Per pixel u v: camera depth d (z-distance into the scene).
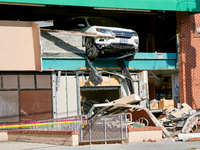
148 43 21.27
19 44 14.30
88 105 19.02
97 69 16.25
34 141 11.17
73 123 10.94
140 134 10.61
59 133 10.02
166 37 20.03
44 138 10.67
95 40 14.55
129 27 21.75
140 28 21.39
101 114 12.39
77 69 15.91
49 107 15.41
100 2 15.23
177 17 17.55
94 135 10.79
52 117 15.41
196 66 17.44
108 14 19.86
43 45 15.46
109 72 16.33
